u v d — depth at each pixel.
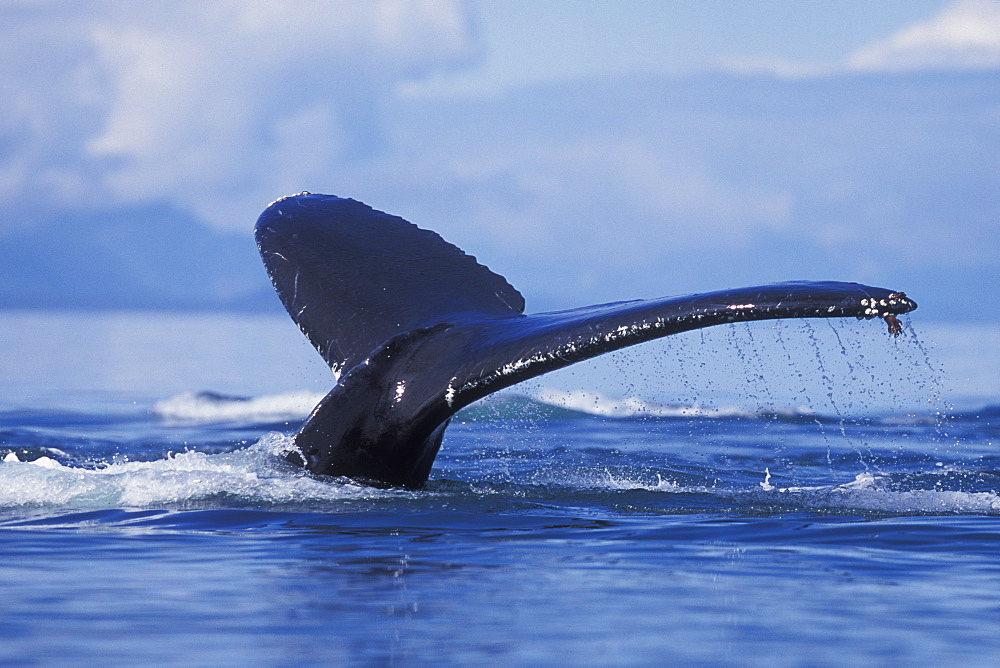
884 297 32.28
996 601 28.12
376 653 23.88
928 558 32.84
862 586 29.53
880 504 41.50
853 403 98.25
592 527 37.06
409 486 41.41
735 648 24.38
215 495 40.25
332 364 40.75
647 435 68.94
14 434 67.44
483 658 23.59
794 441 65.69
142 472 42.75
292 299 42.03
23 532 36.31
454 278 42.41
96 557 32.75
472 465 52.84
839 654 24.05
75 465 52.75
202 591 28.77
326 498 39.97
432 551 33.28
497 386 36.53
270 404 93.12
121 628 25.58
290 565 31.56
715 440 66.19
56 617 26.47
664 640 24.86
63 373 134.00
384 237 44.06
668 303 34.66
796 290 33.25
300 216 44.81
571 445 62.62
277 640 24.70
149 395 103.50
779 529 36.81
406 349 39.03
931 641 24.89
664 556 32.81
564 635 25.11
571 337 35.47
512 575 30.42
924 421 78.81
